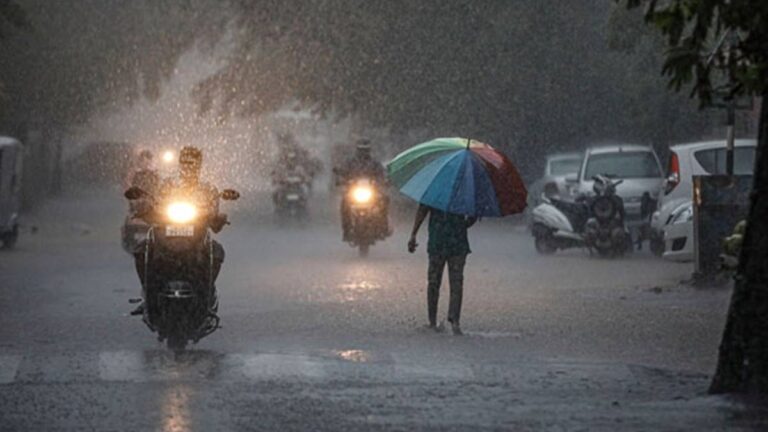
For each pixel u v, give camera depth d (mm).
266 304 45500
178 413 24812
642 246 74625
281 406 25547
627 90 92688
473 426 23562
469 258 66562
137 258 33875
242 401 26078
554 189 84750
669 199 62250
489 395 26938
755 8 23734
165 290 32562
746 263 26000
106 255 67500
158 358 32062
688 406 25297
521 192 39188
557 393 27219
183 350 33406
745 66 25219
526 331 38438
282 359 32062
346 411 25031
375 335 37562
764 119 25812
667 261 63156
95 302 46281
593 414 24656
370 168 66250
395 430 23203
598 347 35125
